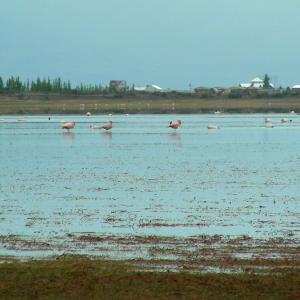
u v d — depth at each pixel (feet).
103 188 240.94
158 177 274.77
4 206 201.16
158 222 175.11
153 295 109.70
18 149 440.04
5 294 109.81
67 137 574.56
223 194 224.94
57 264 128.47
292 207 198.29
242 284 115.03
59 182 258.78
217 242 150.61
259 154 395.55
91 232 162.40
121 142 508.53
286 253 139.74
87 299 107.96
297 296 109.09
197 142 507.71
